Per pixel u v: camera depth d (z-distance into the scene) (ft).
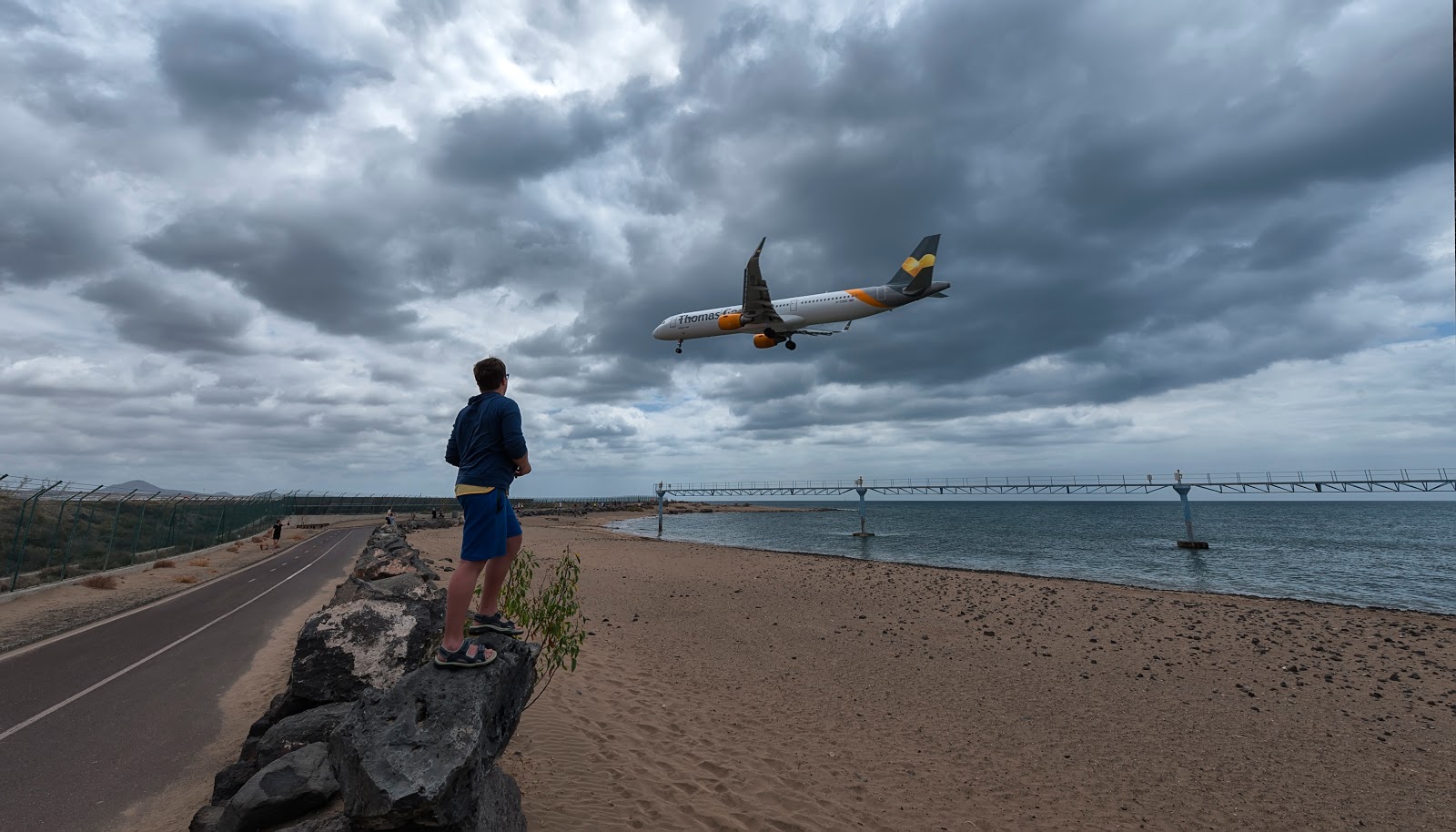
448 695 11.87
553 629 20.79
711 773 24.45
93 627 48.08
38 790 19.90
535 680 14.92
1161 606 66.39
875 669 42.09
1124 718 33.30
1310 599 85.25
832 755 27.50
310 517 264.72
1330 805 24.08
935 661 44.21
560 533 226.17
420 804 10.11
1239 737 30.83
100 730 25.48
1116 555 155.33
